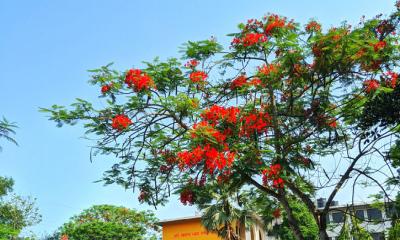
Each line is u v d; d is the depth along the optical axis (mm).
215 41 12023
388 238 14203
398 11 12492
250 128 11234
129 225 54031
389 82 12125
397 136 13492
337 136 12906
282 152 11719
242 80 12133
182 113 11219
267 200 15695
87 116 11477
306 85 12648
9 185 39469
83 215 55500
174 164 12258
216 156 10164
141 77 11250
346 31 10969
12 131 21766
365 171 12930
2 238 21266
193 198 12250
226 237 24750
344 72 11625
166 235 34906
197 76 11992
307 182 13594
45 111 11367
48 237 57875
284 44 11539
